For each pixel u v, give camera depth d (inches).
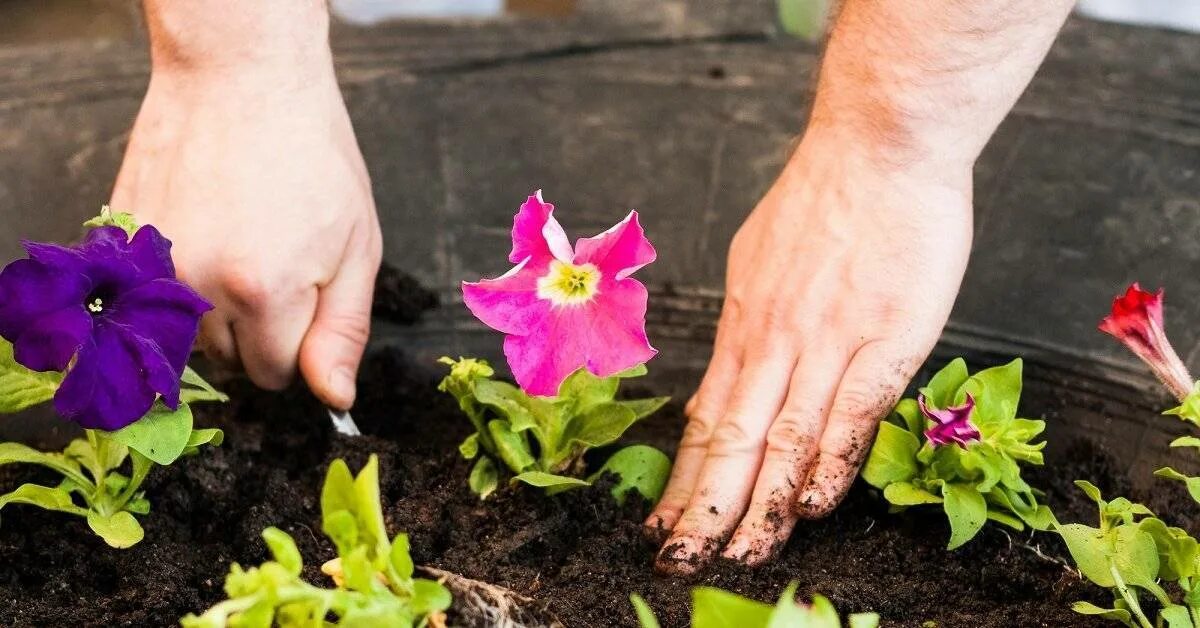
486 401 37.3
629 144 48.1
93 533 37.3
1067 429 40.4
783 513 36.9
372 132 48.4
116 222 36.4
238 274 37.8
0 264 43.8
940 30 37.1
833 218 38.4
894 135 37.9
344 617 32.0
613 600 36.1
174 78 38.9
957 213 38.3
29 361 34.5
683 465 38.3
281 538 31.5
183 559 36.9
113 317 35.1
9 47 50.9
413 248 44.9
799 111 49.1
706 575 36.4
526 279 35.1
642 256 34.7
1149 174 46.2
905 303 37.8
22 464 38.6
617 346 34.9
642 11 53.7
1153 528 35.5
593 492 37.9
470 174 47.1
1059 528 35.6
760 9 53.6
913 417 37.7
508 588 35.9
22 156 46.8
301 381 40.8
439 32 52.6
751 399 37.8
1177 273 43.6
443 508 37.9
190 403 40.3
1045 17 37.2
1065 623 36.0
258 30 38.4
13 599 36.3
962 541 36.4
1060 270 43.8
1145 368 41.6
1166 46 50.8
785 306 38.2
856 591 36.4
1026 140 47.3
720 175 47.0
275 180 38.3
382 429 40.3
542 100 49.7
